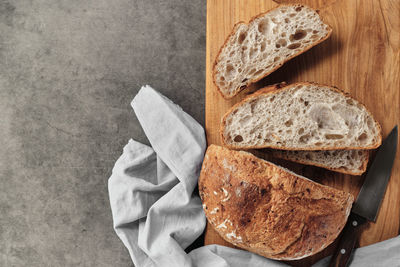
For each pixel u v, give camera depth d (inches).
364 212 21.9
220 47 22.4
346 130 21.2
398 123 22.3
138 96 23.5
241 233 20.5
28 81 25.6
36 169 25.4
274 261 22.1
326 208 20.5
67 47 25.4
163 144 23.0
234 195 20.3
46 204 25.3
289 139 21.4
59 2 25.5
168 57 25.1
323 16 22.7
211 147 21.3
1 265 25.4
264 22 21.9
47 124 25.5
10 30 25.6
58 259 25.2
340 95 21.0
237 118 21.5
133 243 23.3
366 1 22.6
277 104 21.2
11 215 25.4
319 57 22.7
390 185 22.1
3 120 25.6
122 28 25.3
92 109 25.3
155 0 25.3
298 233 20.1
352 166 21.9
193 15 25.2
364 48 22.6
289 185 20.0
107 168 25.2
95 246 25.0
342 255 21.8
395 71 22.4
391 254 21.6
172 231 22.6
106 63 25.3
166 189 23.5
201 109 24.9
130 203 23.2
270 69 22.0
